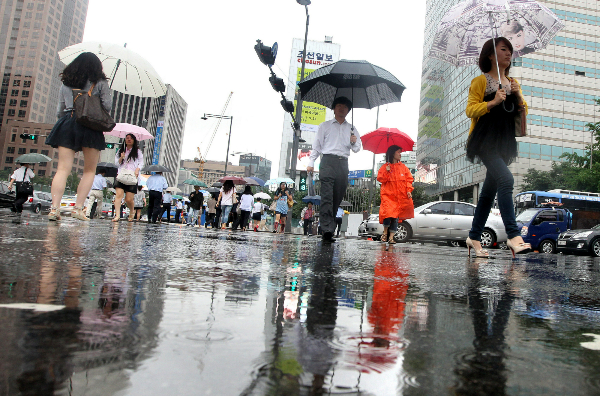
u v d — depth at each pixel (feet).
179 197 98.48
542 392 1.90
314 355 2.19
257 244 14.11
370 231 49.39
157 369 1.78
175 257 7.47
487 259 14.71
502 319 3.87
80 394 1.43
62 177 16.20
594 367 2.39
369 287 5.51
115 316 2.76
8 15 435.94
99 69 15.52
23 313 2.67
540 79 175.52
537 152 171.32
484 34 16.81
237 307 3.43
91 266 5.40
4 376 1.56
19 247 7.00
